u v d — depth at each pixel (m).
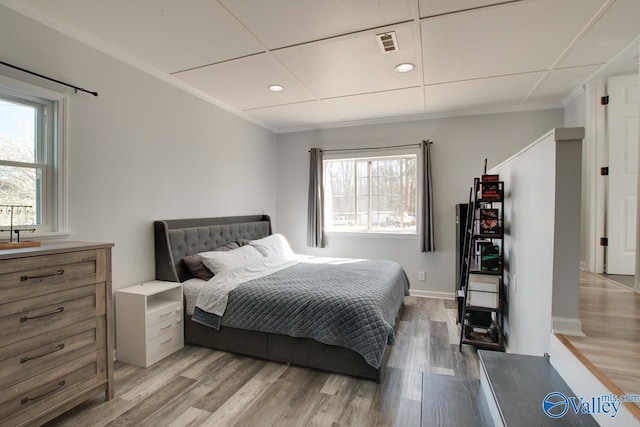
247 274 3.13
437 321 3.53
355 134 4.87
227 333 2.74
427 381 2.10
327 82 3.27
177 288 2.85
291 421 1.88
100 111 2.53
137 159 2.85
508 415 1.40
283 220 5.30
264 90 3.50
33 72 2.10
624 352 1.52
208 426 1.83
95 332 1.95
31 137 2.18
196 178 3.55
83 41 2.39
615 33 2.32
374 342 2.21
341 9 2.04
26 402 1.60
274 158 5.25
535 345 2.03
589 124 3.22
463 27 2.25
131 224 2.79
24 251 1.60
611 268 3.17
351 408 2.00
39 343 1.66
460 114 4.32
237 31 2.31
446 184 4.40
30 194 2.16
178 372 2.43
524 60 2.77
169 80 3.15
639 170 2.48
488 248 2.81
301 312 2.46
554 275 1.74
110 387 2.04
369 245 4.79
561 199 1.70
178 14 2.10
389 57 2.71
